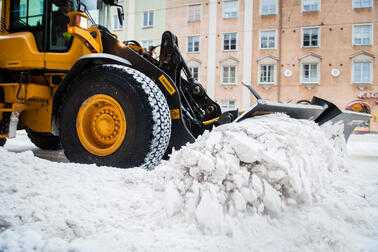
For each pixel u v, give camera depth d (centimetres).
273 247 108
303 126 207
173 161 150
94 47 259
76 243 106
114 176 175
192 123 318
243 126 168
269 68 1777
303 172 151
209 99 330
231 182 134
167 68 301
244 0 1784
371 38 1653
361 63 1669
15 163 173
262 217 128
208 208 119
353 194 171
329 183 187
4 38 323
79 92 237
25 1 330
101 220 121
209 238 111
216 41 1836
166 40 300
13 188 141
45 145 462
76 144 235
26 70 319
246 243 109
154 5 1948
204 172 136
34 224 115
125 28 2011
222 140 154
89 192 146
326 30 1692
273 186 141
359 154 532
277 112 245
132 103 212
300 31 1722
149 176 168
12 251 98
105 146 236
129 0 1991
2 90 306
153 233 114
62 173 174
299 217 132
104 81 226
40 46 320
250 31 1783
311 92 1714
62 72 306
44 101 309
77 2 337
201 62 1861
